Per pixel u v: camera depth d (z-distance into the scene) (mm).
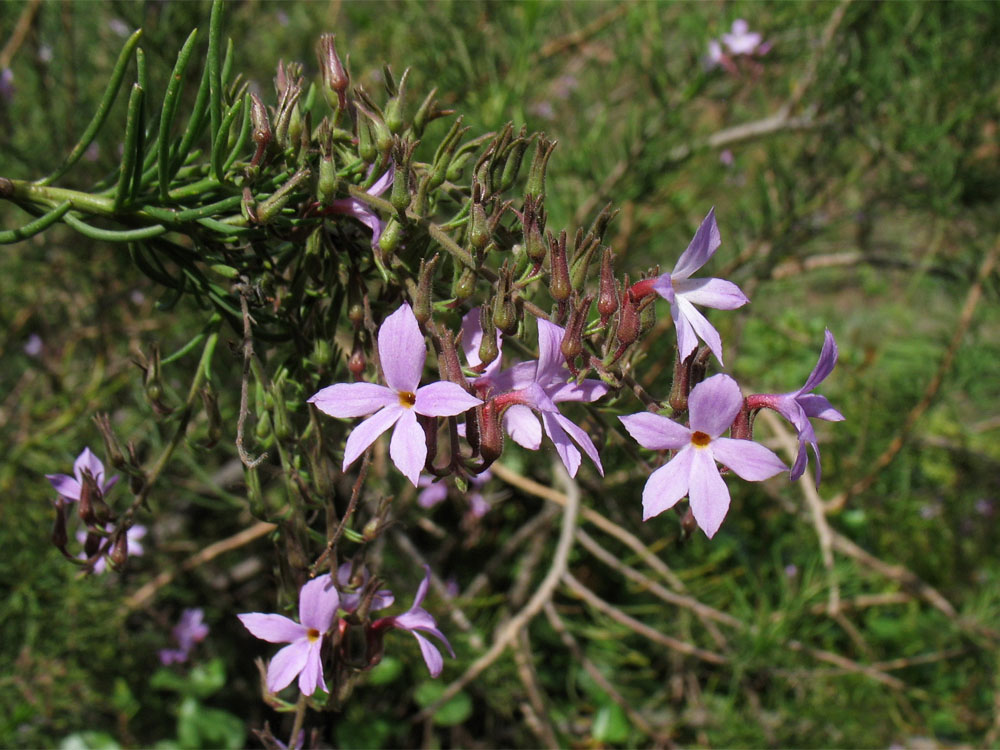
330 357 94
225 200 88
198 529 282
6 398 272
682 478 73
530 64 252
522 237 89
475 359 82
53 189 95
